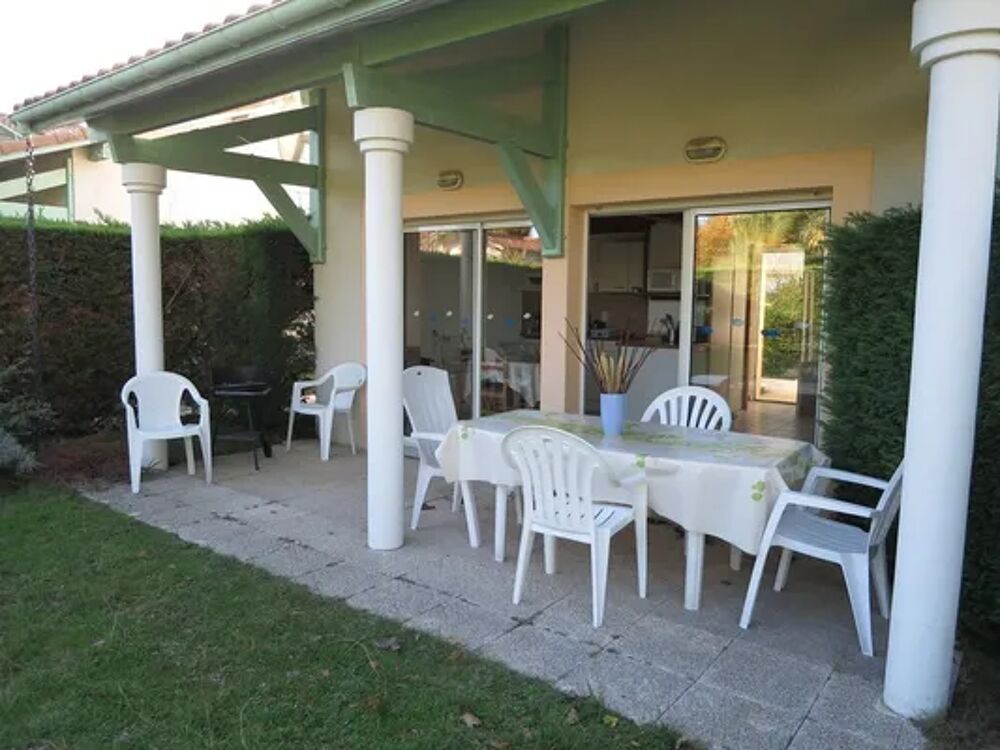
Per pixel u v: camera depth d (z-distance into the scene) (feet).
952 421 7.26
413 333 21.45
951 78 6.95
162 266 21.85
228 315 22.98
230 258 22.81
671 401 13.94
